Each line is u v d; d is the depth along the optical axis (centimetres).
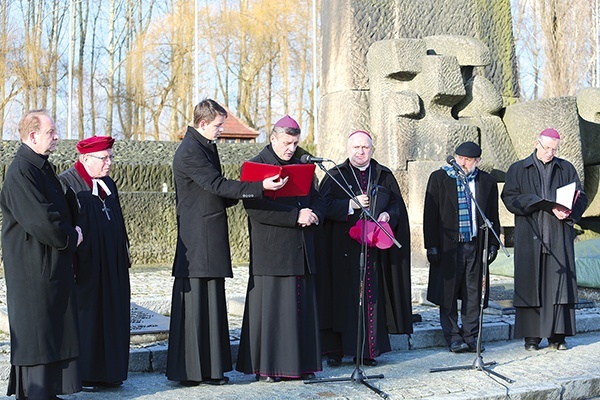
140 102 3366
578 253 1124
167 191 1449
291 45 3428
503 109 1371
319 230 745
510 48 1429
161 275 1236
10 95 3209
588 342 855
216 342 654
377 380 680
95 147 648
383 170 764
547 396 661
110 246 645
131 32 3650
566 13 3053
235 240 1423
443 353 798
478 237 796
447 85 1282
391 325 748
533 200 789
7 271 566
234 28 3447
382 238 712
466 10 1391
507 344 844
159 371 716
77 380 579
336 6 1354
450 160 746
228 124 1950
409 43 1286
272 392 636
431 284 813
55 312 567
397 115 1268
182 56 3397
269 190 642
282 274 664
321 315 741
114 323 640
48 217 553
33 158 568
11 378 575
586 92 1393
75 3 3334
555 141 803
